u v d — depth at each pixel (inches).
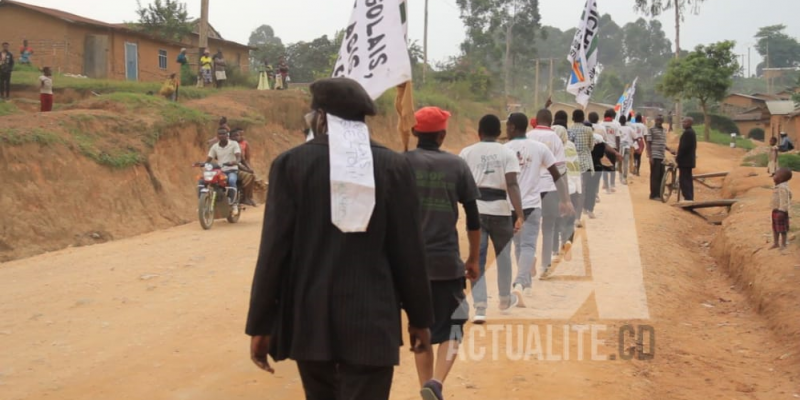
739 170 944.9
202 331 291.1
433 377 208.4
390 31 242.5
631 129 810.8
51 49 1375.5
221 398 224.7
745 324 342.6
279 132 1037.8
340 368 140.9
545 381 242.2
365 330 136.9
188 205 724.0
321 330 136.9
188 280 377.1
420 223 144.9
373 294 138.3
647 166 1200.2
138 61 1476.4
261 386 234.8
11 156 566.6
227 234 542.9
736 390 251.0
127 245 501.4
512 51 3070.9
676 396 241.3
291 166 140.2
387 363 137.9
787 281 362.6
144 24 1555.1
